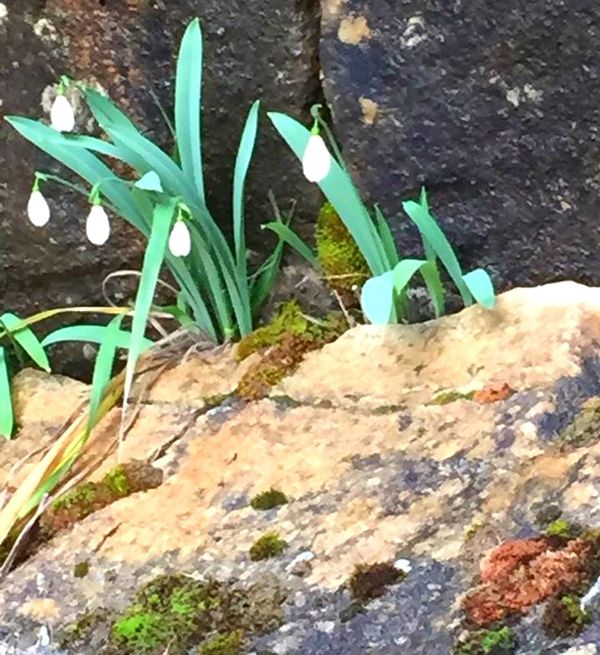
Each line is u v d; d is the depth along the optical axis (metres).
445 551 0.67
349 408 0.75
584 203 0.76
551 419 0.70
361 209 0.75
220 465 0.76
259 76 0.78
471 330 0.75
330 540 0.69
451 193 0.78
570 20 0.72
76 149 0.74
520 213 0.77
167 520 0.74
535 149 0.75
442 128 0.76
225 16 0.77
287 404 0.77
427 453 0.71
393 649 0.64
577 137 0.74
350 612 0.66
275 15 0.76
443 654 0.63
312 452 0.74
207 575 0.70
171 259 0.78
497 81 0.74
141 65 0.80
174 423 0.79
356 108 0.77
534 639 0.62
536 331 0.74
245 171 0.76
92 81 0.80
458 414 0.72
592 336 0.73
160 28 0.78
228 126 0.80
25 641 0.71
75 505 0.77
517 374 0.72
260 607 0.67
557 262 0.78
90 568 0.73
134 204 0.76
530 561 0.64
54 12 0.80
